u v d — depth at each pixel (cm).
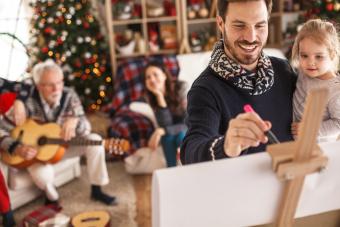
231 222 63
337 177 62
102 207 296
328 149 62
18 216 287
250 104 102
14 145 271
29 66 429
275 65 113
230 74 98
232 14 89
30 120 287
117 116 341
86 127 301
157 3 454
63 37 415
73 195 312
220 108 99
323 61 128
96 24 430
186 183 58
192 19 445
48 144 282
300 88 118
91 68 427
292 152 58
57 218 261
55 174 312
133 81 383
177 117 321
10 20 453
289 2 454
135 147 326
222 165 59
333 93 128
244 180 60
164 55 423
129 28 461
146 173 337
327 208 66
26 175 284
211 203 60
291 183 59
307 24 138
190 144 90
